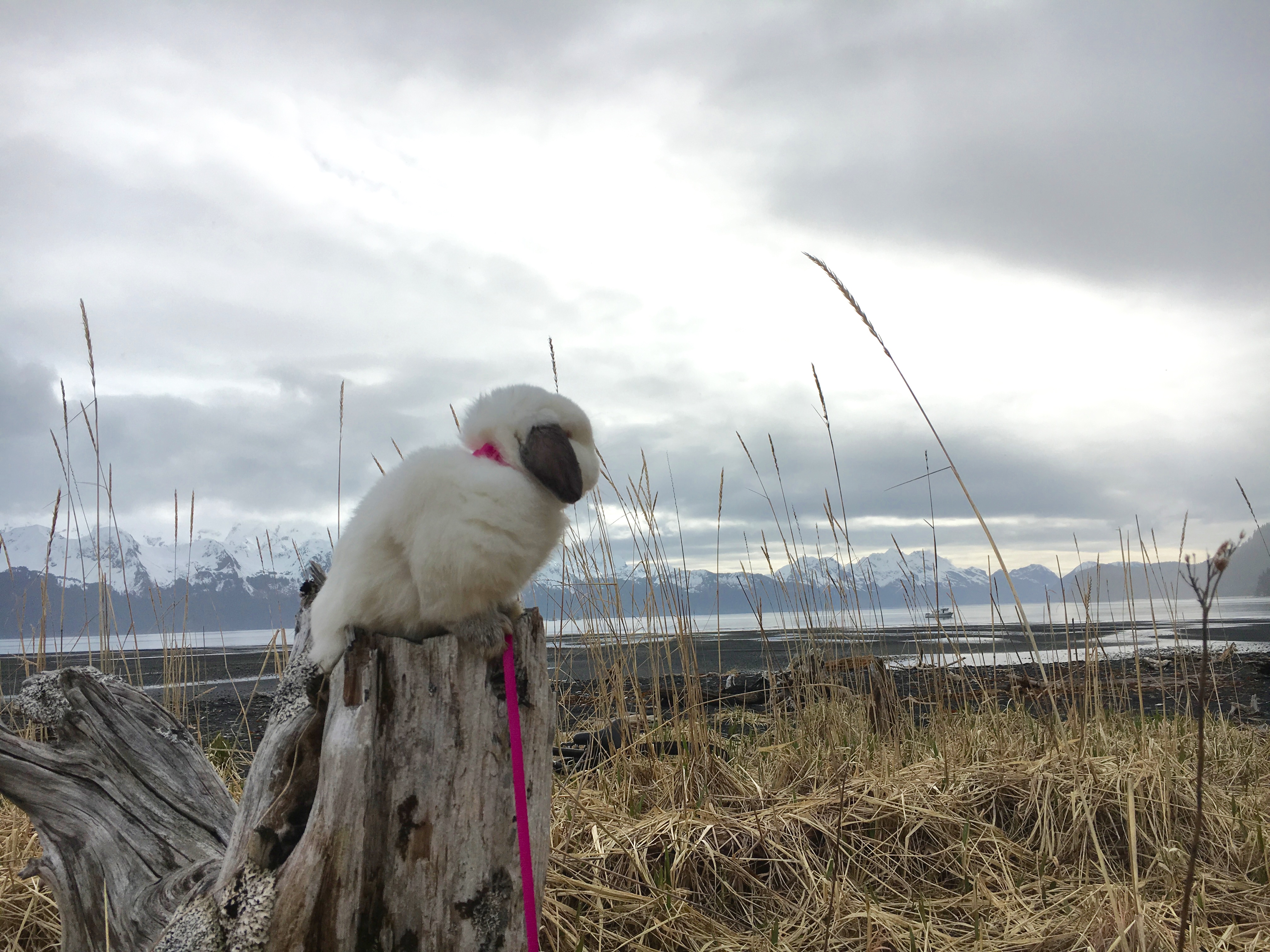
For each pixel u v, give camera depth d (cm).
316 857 78
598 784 149
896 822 135
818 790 147
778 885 124
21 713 106
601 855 122
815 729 183
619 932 111
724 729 214
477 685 84
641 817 136
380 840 82
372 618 86
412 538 81
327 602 86
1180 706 284
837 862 124
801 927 113
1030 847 133
